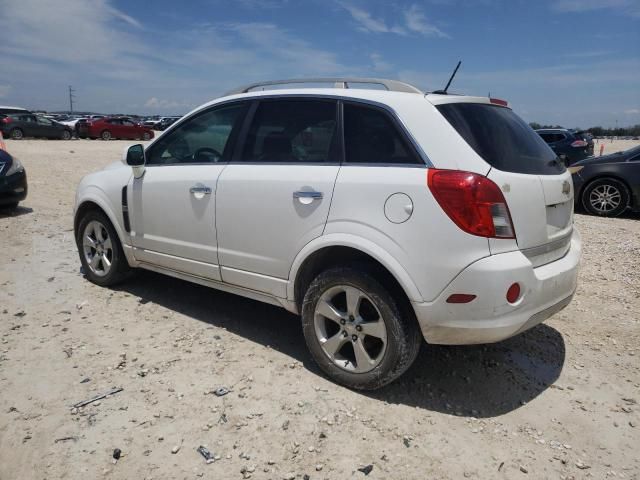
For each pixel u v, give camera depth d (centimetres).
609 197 940
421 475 256
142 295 479
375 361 312
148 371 342
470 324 282
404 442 279
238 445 272
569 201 348
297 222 331
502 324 281
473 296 277
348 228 308
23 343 376
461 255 277
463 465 264
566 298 327
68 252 616
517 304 283
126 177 451
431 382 342
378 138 312
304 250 329
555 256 329
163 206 416
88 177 498
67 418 290
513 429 295
